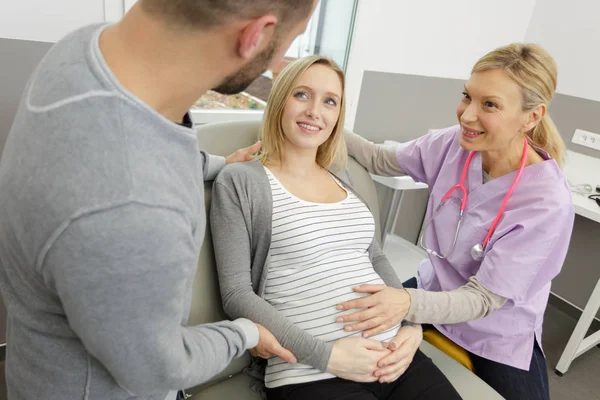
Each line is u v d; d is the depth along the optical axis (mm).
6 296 557
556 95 2273
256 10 454
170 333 517
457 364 1172
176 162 496
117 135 439
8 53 1200
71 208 422
